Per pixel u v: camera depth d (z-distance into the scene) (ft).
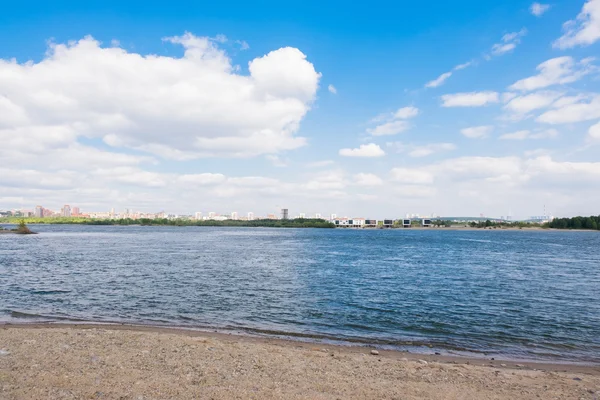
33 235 454.81
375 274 130.21
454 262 175.52
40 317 65.82
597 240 435.53
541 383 36.83
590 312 75.61
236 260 173.06
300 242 341.82
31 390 29.66
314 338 55.42
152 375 34.06
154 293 90.17
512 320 68.44
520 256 212.23
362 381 34.94
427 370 39.50
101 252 213.25
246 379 34.01
